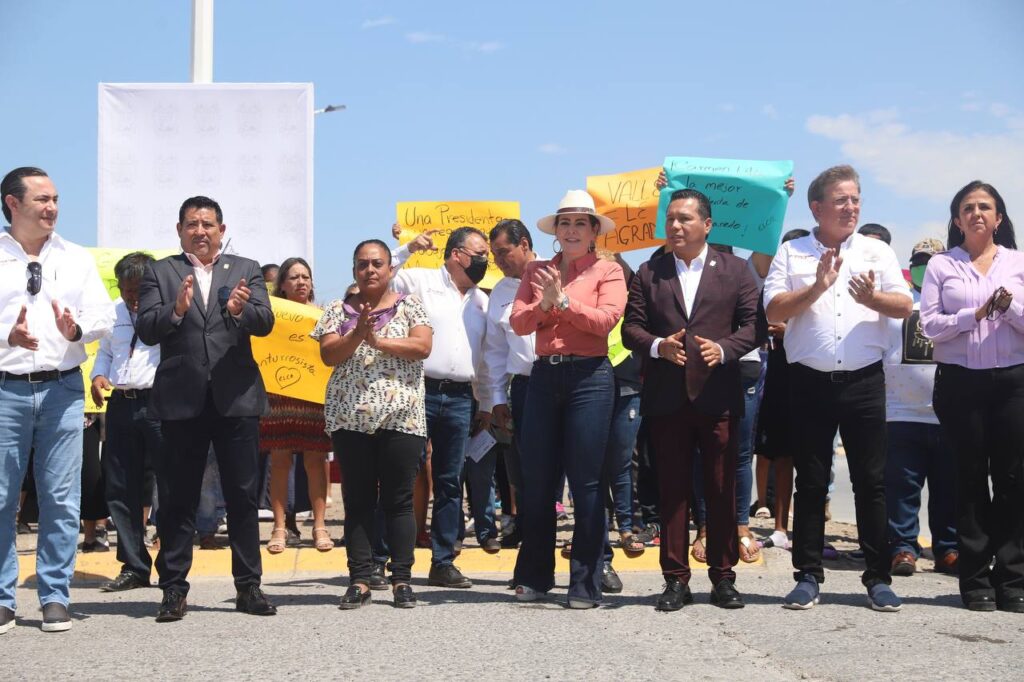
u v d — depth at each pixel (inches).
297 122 358.9
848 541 350.6
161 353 236.7
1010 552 234.1
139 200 359.3
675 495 238.7
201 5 393.4
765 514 407.2
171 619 227.3
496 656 188.9
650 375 240.8
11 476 223.0
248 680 172.2
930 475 297.3
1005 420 233.8
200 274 239.9
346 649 195.9
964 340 237.9
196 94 359.6
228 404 232.2
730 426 237.6
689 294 242.2
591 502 240.4
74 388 229.1
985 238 243.4
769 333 319.9
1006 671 175.3
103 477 313.6
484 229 359.9
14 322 223.0
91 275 235.6
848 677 171.6
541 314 241.4
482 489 322.0
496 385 292.0
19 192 225.0
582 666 180.5
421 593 266.5
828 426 237.5
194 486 234.4
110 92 358.9
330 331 246.8
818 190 241.9
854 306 236.4
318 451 326.3
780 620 222.2
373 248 246.8
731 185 302.4
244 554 237.6
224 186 360.2
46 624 217.9
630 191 331.6
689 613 231.1
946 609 234.7
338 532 387.5
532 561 249.6
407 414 243.1
